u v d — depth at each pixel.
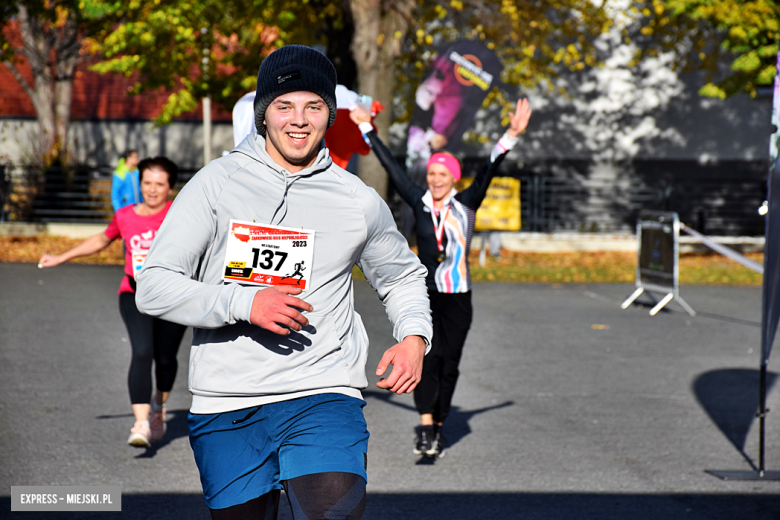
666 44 38.97
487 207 33.59
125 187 28.62
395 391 5.16
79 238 41.12
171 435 11.14
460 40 30.77
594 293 27.05
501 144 10.46
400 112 44.12
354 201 5.17
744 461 10.37
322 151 5.22
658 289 23.64
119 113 52.44
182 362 15.84
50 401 12.65
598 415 12.49
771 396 13.80
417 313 5.36
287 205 5.04
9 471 9.46
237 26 35.28
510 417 12.34
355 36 32.78
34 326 19.12
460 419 12.21
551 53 37.41
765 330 9.84
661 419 12.33
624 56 45.25
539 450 10.70
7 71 54.94
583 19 37.38
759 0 34.38
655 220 23.61
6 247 36.91
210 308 4.60
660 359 16.83
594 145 45.72
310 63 5.04
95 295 24.25
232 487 4.91
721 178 45.59
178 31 34.25
